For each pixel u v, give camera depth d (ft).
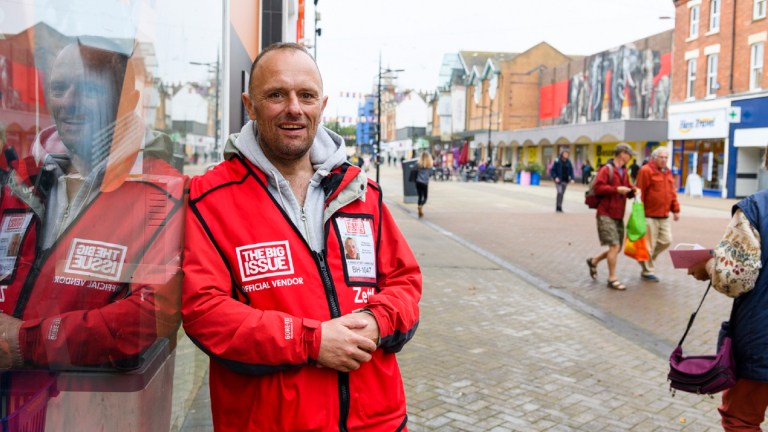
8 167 4.00
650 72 110.42
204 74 10.34
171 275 5.88
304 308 5.90
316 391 5.78
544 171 142.82
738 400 9.27
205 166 10.77
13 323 4.18
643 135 102.58
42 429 4.42
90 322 4.86
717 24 88.07
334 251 6.25
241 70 19.51
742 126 82.84
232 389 5.90
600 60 129.70
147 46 5.98
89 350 4.87
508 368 15.60
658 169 26.40
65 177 4.61
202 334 5.57
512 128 171.83
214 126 11.94
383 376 6.26
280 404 5.70
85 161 4.80
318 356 5.65
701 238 41.01
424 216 53.83
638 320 20.79
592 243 38.75
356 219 6.53
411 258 6.89
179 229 6.02
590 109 134.92
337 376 5.91
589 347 17.62
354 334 5.77
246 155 6.20
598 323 20.27
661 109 107.14
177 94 7.57
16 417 4.13
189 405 8.38
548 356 16.67
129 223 5.36
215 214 5.97
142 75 5.75
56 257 4.54
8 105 3.95
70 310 4.70
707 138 90.02
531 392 14.06
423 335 18.24
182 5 7.88
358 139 361.10
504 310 21.66
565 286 26.08
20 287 4.23
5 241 4.06
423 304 22.12
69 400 4.73
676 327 19.99
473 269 29.30
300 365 5.67
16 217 4.14
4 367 4.17
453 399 13.47
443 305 22.08
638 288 25.81
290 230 6.08
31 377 4.35
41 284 4.41
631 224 25.68
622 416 12.93
